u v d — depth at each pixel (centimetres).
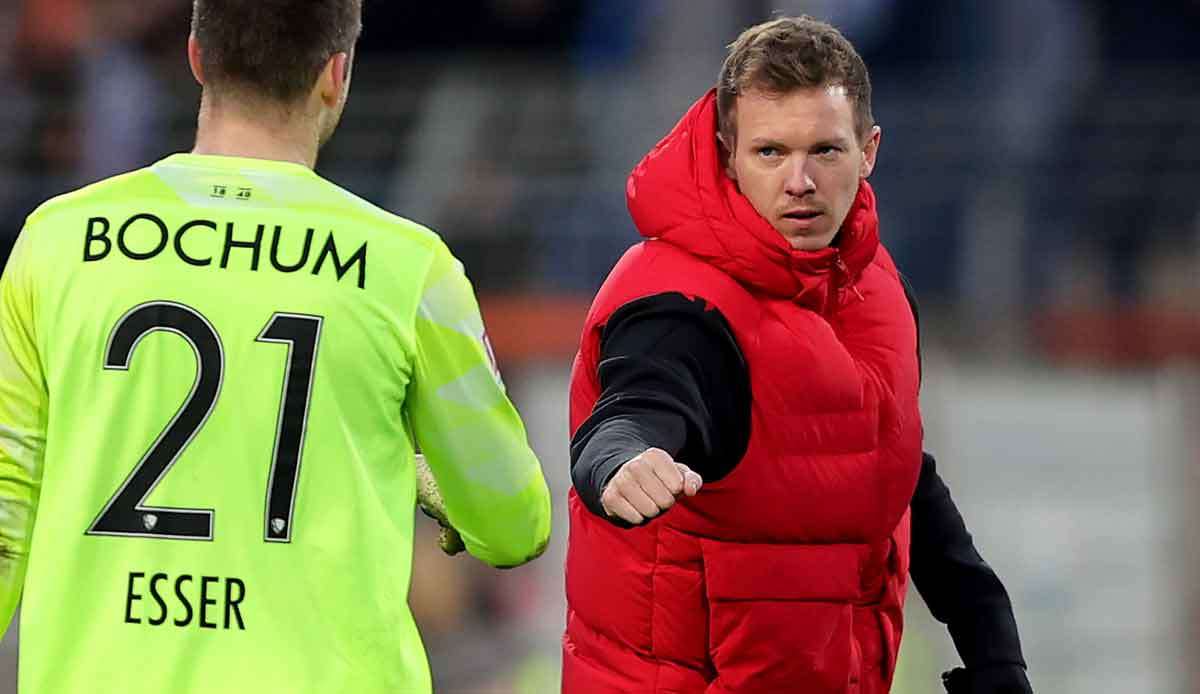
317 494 1066
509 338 2845
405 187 2955
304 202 1103
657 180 1128
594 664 1186
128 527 1059
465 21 3272
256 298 1077
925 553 1280
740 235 1100
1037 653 2608
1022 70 3077
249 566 1055
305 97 1120
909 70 3123
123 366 1070
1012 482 2655
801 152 1103
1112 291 2878
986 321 2844
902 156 2925
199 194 1100
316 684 1050
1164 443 2639
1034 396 2659
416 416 1118
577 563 1188
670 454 1034
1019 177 2909
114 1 3338
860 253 1148
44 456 1093
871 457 1140
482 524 1141
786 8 3067
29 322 1095
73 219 1102
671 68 3008
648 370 1073
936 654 2467
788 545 1134
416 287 1101
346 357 1077
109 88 3152
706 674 1161
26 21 3228
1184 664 2586
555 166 2933
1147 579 2612
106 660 1048
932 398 2695
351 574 1062
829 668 1152
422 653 1102
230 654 1049
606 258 2884
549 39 3275
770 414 1112
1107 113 2970
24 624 1061
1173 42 3262
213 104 1120
